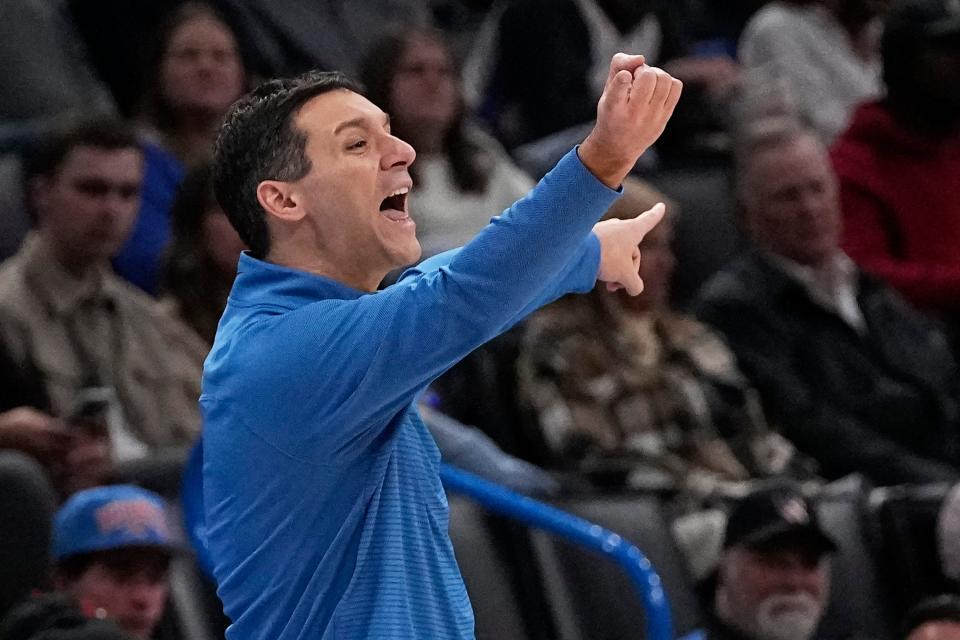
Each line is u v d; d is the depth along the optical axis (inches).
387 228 271.1
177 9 754.2
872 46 943.7
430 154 753.6
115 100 803.4
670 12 935.7
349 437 260.2
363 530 267.1
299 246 273.3
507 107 917.8
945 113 800.3
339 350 254.1
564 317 644.7
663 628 478.9
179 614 473.4
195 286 612.4
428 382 266.5
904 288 770.2
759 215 715.4
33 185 595.8
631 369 641.6
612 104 246.2
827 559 572.4
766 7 995.9
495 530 547.8
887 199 796.6
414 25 778.2
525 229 248.1
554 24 908.0
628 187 660.7
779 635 551.8
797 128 725.3
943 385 724.0
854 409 695.7
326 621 268.2
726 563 559.5
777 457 661.3
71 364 573.0
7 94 753.6
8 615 402.6
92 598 447.8
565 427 621.6
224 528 271.7
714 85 882.1
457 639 274.1
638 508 578.2
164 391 587.2
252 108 276.2
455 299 249.1
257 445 263.6
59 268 584.1
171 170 696.4
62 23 793.6
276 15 839.1
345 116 271.0
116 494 457.1
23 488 434.6
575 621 544.1
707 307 706.2
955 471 681.0
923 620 504.7
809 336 701.9
